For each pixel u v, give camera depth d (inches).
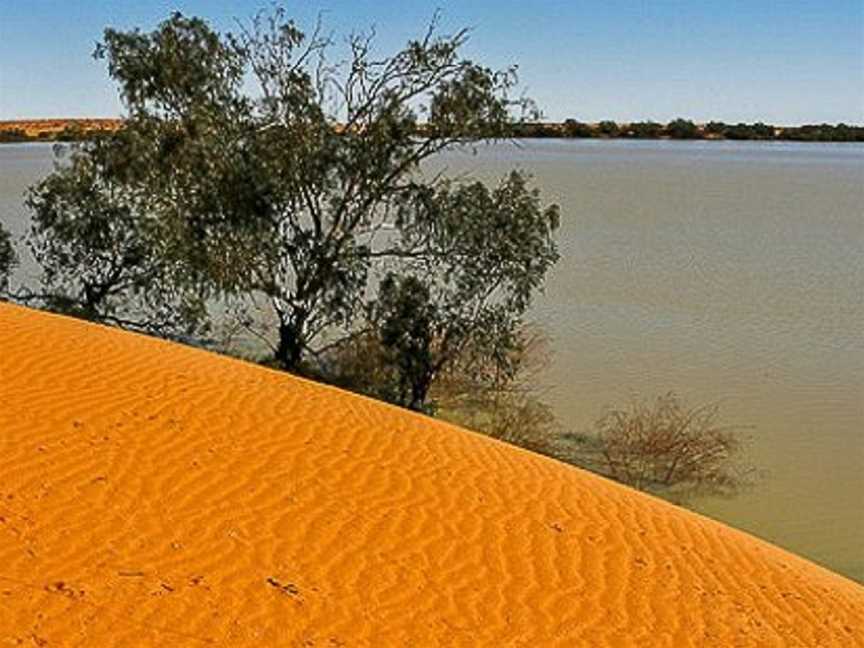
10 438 416.8
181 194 1017.5
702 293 1765.5
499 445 565.9
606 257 2215.8
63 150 1190.3
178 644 295.4
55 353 548.7
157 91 1032.8
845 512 788.6
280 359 1019.3
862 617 402.6
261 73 1031.0
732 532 505.0
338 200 1019.3
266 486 414.6
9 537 338.6
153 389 509.4
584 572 389.7
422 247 1015.0
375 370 1007.0
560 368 1213.7
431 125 1031.0
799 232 2778.1
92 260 1074.7
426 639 320.8
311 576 347.9
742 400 1090.1
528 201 1019.9
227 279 998.4
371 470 455.5
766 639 361.1
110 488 386.9
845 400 1098.7
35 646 283.7
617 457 895.1
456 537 399.9
